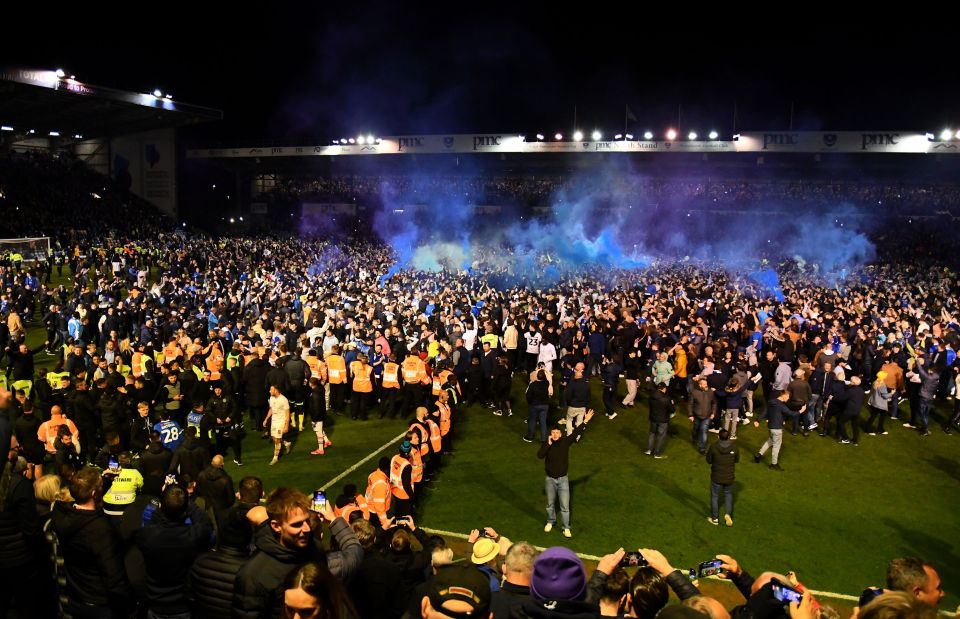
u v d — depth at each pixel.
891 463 15.44
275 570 4.12
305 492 13.11
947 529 12.27
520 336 23.03
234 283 31.31
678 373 19.52
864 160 61.44
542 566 3.82
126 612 5.28
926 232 59.19
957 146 48.41
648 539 11.66
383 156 69.50
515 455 15.49
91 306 23.45
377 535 7.34
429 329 20.86
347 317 22.22
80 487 5.13
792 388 16.55
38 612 5.89
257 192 78.56
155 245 46.56
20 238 42.56
